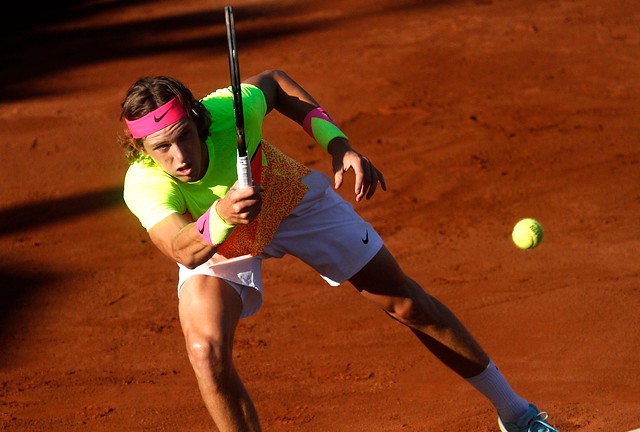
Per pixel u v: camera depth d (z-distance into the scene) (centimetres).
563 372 2128
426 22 5841
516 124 4047
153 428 2016
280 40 5706
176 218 1328
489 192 3400
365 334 2425
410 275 2783
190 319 1441
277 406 2062
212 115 1419
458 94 4478
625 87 4466
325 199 1579
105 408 2123
